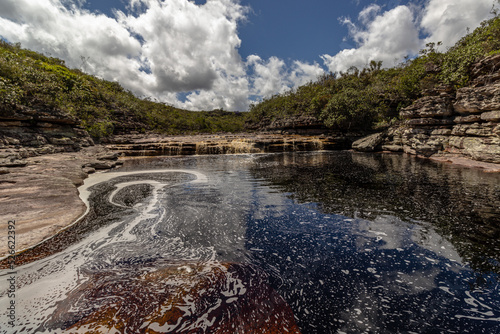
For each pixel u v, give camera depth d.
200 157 22.91
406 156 19.94
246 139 28.91
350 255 4.31
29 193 7.51
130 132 36.84
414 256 4.21
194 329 2.60
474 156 14.23
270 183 10.71
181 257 4.26
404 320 2.79
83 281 3.50
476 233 5.04
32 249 4.45
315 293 3.28
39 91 19.03
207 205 7.48
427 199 7.57
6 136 13.60
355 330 2.66
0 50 27.16
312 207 7.14
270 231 5.45
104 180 11.63
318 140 29.27
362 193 8.59
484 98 13.76
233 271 3.81
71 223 5.81
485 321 2.75
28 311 2.86
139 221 6.05
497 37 18.05
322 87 49.62
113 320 2.72
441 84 18.70
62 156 15.02
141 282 3.48
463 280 3.50
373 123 30.88
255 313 2.89
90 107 30.48
